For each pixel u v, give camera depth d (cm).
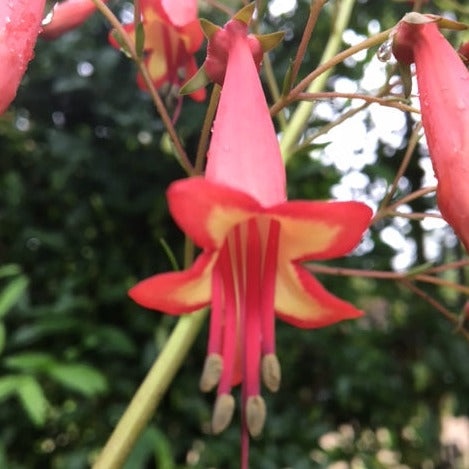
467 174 6
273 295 6
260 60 6
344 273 9
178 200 5
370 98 7
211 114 7
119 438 8
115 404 18
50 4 7
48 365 15
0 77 6
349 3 11
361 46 7
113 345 17
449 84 6
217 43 6
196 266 6
